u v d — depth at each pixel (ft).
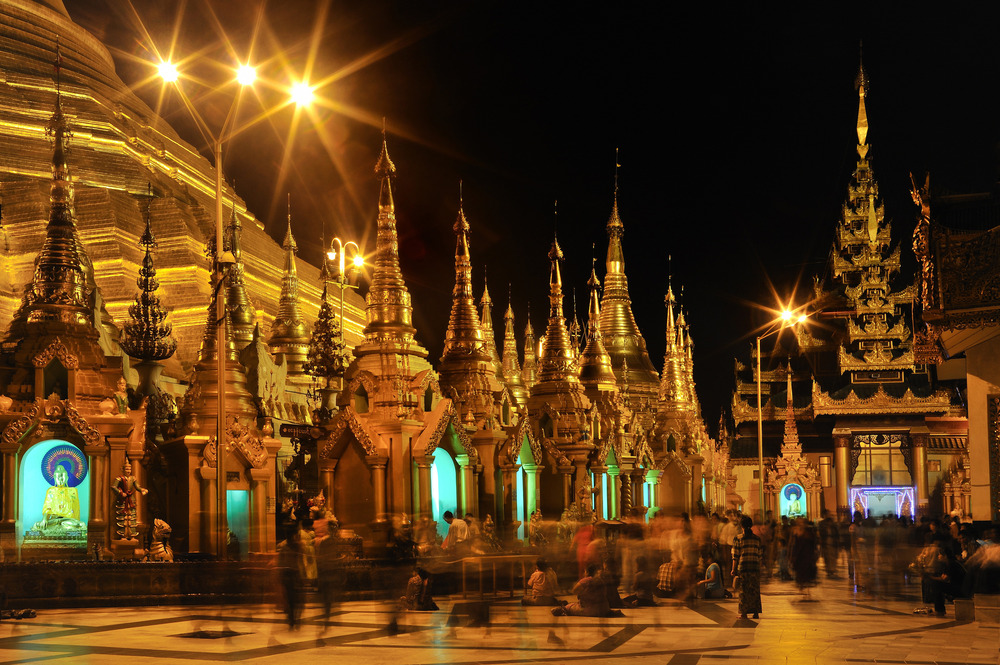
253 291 207.72
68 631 78.28
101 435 109.50
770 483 306.76
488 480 130.00
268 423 120.47
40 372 111.55
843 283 344.69
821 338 359.66
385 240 122.83
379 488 112.78
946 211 85.76
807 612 96.58
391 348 118.62
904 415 311.06
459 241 140.67
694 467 206.49
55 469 109.81
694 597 106.42
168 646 69.62
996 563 86.22
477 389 134.51
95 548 107.14
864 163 337.52
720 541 134.51
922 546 142.72
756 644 71.82
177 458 114.93
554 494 145.28
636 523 107.76
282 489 137.69
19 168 187.52
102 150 202.90
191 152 236.22
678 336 251.80
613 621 86.84
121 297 180.24
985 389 98.58
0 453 107.14
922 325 103.65
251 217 244.42
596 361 171.63
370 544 111.14
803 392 361.10
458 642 72.13
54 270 118.52
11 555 105.19
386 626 81.25
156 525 103.91
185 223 192.44
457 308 139.13
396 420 114.11
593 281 176.04
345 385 118.93
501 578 110.32
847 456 315.37
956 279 83.66
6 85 196.65
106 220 183.11
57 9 220.23
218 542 101.19
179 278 188.34
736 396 347.56
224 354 106.22
